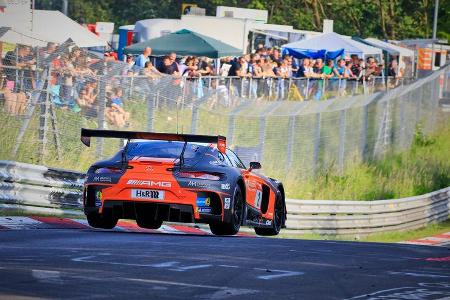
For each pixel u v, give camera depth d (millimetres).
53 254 30688
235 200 45312
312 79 98938
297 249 37094
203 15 133000
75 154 61812
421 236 93375
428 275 30656
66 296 22469
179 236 42125
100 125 63438
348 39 142625
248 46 134625
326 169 94250
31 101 58875
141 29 125750
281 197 55656
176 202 43250
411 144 120750
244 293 24703
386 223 91875
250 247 36875
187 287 25078
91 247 33594
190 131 70812
